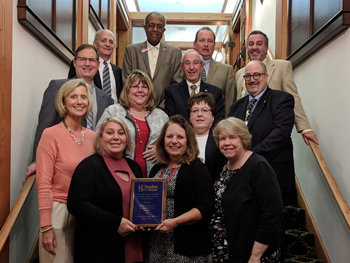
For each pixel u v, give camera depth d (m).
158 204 1.92
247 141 2.06
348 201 2.48
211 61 3.68
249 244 1.90
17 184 2.51
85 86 2.20
